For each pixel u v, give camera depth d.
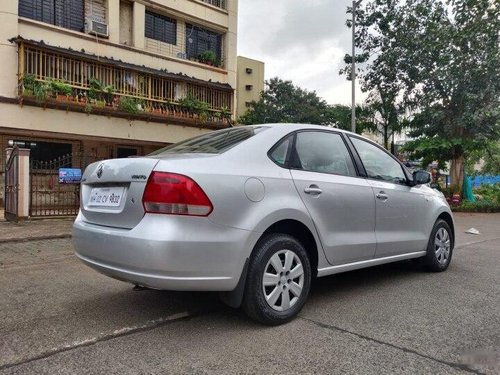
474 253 7.36
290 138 4.08
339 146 4.57
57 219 10.35
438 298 4.49
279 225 3.77
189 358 3.00
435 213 5.61
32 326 3.59
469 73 18.48
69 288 4.71
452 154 20.20
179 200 3.15
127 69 14.45
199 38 18.12
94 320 3.73
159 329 3.54
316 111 29.69
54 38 13.17
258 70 29.34
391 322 3.75
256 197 3.53
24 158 10.02
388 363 2.96
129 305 4.13
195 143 4.21
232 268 3.33
